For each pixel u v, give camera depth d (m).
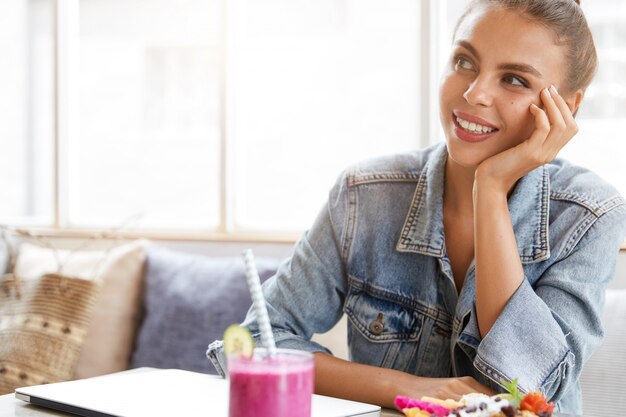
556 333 1.17
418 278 1.37
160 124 3.22
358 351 1.41
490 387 1.19
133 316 2.51
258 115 2.79
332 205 1.45
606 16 2.30
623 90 2.28
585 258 1.28
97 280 2.42
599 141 2.27
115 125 3.21
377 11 2.58
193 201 3.17
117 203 3.20
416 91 2.52
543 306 1.19
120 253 2.56
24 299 2.46
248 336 0.78
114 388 1.10
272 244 2.56
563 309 1.24
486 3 1.26
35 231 2.88
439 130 2.42
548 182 1.35
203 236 2.64
